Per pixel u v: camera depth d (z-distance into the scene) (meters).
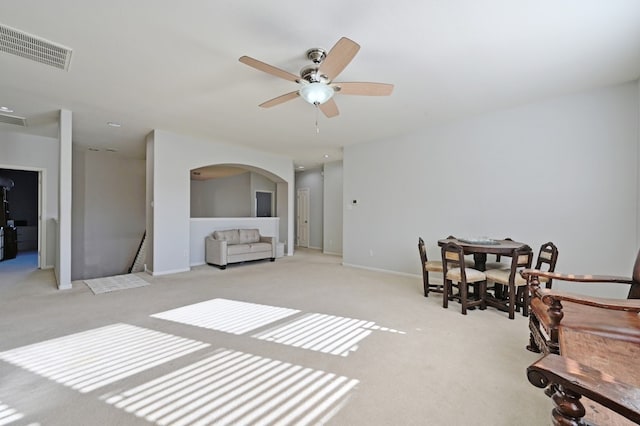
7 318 2.99
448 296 3.54
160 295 3.86
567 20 2.13
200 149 5.73
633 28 2.22
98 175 7.20
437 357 2.23
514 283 3.06
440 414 1.60
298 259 7.07
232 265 6.18
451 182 4.59
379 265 5.59
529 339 2.52
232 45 2.47
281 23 2.18
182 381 1.90
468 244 3.45
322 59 2.58
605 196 3.35
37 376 1.94
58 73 2.96
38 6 1.98
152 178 5.18
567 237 3.59
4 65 2.79
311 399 1.72
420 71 2.92
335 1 1.94
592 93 3.40
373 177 5.70
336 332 2.69
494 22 2.16
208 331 2.69
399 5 1.98
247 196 9.34
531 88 3.35
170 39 2.38
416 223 5.05
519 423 1.53
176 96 3.55
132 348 2.35
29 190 9.63
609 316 1.92
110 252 7.38
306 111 4.06
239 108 3.95
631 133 3.19
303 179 9.70
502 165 4.08
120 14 2.07
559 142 3.63
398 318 3.05
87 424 1.51
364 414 1.59
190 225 6.09
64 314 3.11
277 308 3.36
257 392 1.79
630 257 3.21
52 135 5.49
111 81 3.14
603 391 0.73
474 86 3.28
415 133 5.05
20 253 8.25
